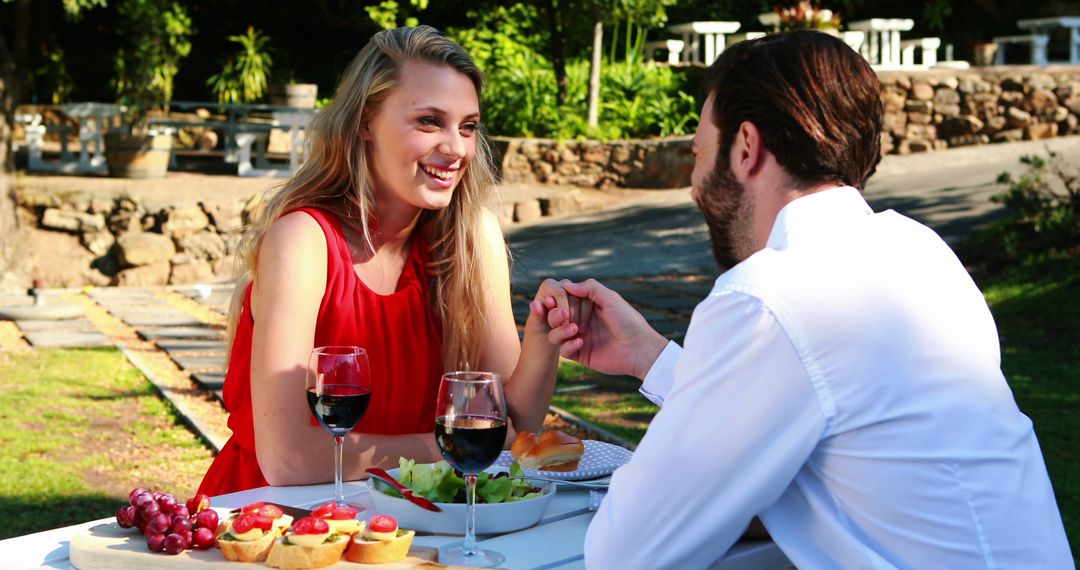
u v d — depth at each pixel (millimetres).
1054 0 17375
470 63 2303
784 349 1421
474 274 2469
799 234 1500
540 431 2389
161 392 6297
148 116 14867
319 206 2322
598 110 14453
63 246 11094
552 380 2375
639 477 1502
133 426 5648
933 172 12398
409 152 2252
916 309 1456
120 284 10938
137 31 14414
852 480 1443
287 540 1561
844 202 1531
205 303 9812
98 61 18203
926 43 16328
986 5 17922
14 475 4773
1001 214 10359
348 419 1919
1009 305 8227
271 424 2123
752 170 1581
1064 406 5672
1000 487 1438
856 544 1440
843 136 1537
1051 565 1479
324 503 1980
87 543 1637
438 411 1761
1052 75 13523
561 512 1959
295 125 13742
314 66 19219
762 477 1447
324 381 1905
